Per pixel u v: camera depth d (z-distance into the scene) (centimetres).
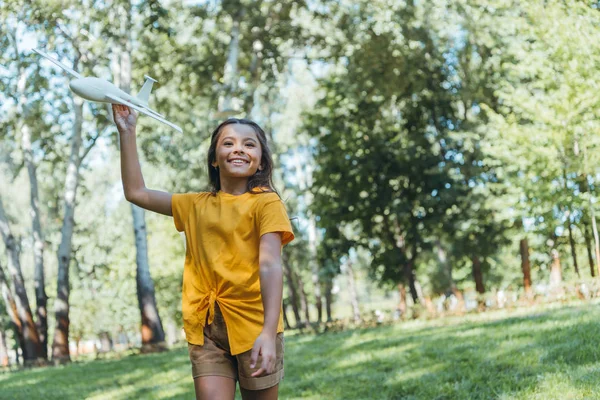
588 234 2577
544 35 1967
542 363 759
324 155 3231
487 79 2825
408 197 3109
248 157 344
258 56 2769
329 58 2792
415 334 1311
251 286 334
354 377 869
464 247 3061
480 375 746
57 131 2709
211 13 2538
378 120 3228
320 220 3209
